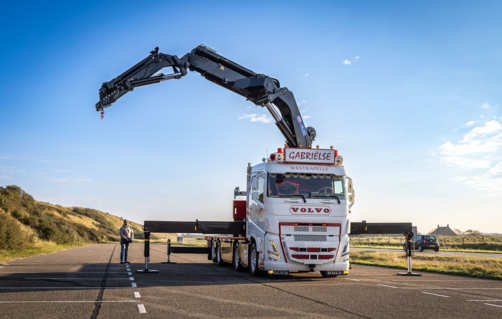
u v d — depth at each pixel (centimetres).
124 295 851
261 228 1293
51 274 1229
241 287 1023
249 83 1609
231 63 1617
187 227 1411
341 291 983
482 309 758
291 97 1662
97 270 1399
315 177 1305
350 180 1335
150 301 783
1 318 612
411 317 676
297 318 654
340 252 1263
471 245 5769
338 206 1284
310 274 1452
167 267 1622
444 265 1852
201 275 1314
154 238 9062
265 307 746
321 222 1262
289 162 1316
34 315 638
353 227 1469
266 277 1303
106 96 1444
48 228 3844
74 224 5944
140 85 1491
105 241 6022
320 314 690
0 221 2233
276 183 1273
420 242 3856
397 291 994
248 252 1420
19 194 4412
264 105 1648
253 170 1420
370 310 732
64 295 838
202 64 1570
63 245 3772
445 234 13825
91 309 695
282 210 1246
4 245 2181
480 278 1406
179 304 757
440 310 741
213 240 1975
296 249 1229
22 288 928
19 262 1673
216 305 755
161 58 1526
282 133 1702
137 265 1673
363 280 1257
